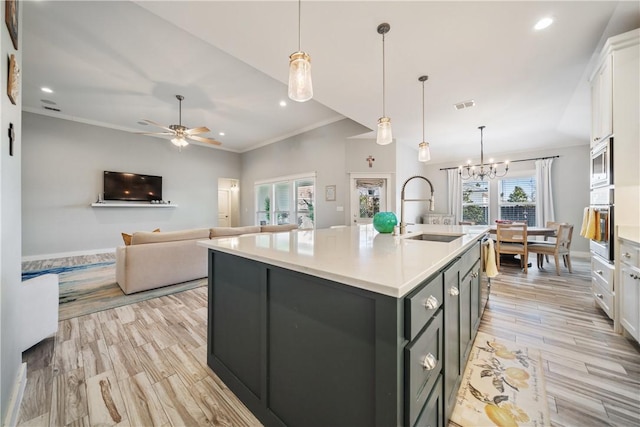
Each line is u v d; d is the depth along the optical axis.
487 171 6.26
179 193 7.05
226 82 3.87
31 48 3.03
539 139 5.09
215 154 7.81
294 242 1.63
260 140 7.23
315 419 1.04
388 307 0.79
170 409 1.35
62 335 2.11
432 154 6.35
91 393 1.45
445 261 1.12
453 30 2.09
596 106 2.38
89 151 5.63
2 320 1.11
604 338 2.04
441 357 1.11
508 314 2.52
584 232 2.53
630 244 1.92
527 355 1.83
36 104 4.75
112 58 3.24
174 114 5.23
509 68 2.64
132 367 1.69
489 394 1.46
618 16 1.92
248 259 1.36
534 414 1.31
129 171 6.18
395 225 2.18
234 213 9.58
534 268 4.36
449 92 3.17
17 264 1.40
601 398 1.41
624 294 2.00
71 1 2.34
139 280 3.13
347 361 0.92
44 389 1.47
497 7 1.86
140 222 6.36
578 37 2.17
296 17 1.95
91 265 4.58
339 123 5.50
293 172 6.53
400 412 0.79
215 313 1.65
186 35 2.82
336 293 0.95
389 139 2.22
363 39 2.21
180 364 1.73
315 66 2.62
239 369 1.43
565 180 5.35
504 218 6.10
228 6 1.84
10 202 1.25
